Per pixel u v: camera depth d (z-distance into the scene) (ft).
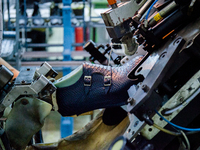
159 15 4.30
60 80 4.79
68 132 8.77
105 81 4.60
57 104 4.66
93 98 4.68
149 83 3.93
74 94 4.69
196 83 4.14
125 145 3.82
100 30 12.27
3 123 4.75
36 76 4.74
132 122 4.31
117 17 4.00
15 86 4.34
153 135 4.31
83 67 4.68
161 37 4.42
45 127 9.86
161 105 4.20
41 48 12.03
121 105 4.73
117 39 4.18
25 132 4.62
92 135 5.23
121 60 5.60
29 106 4.49
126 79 4.63
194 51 3.95
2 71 4.44
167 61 3.93
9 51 8.43
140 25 4.25
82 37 11.51
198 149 4.74
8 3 9.93
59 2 10.81
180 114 4.26
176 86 4.23
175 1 4.17
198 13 4.24
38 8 10.55
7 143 4.57
